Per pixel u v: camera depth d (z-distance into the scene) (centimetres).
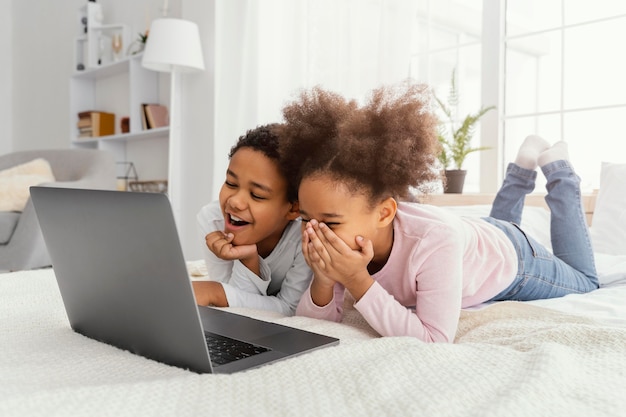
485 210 196
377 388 56
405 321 91
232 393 56
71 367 66
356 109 98
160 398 53
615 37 244
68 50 512
